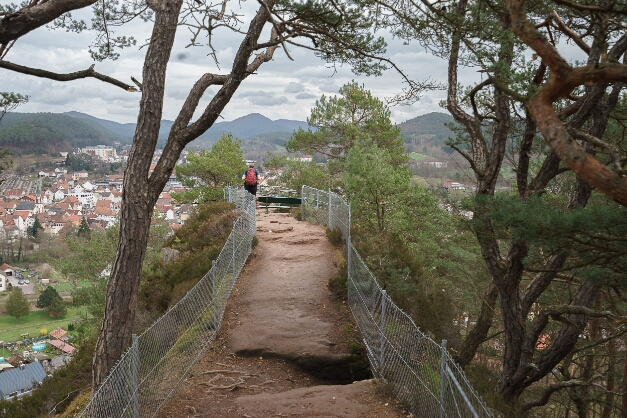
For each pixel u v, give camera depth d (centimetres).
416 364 579
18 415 744
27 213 12925
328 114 2769
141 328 933
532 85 559
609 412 1281
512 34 592
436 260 1588
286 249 1457
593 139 337
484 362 1160
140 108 688
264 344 865
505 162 1421
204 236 1497
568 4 307
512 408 679
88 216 13238
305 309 1016
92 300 2225
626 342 1166
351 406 615
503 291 729
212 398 682
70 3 390
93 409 458
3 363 5166
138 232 698
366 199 1464
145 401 586
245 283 1180
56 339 6203
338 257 1314
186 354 754
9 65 501
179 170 3062
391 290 949
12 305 7050
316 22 748
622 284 573
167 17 684
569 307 680
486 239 702
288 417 594
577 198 784
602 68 277
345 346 857
